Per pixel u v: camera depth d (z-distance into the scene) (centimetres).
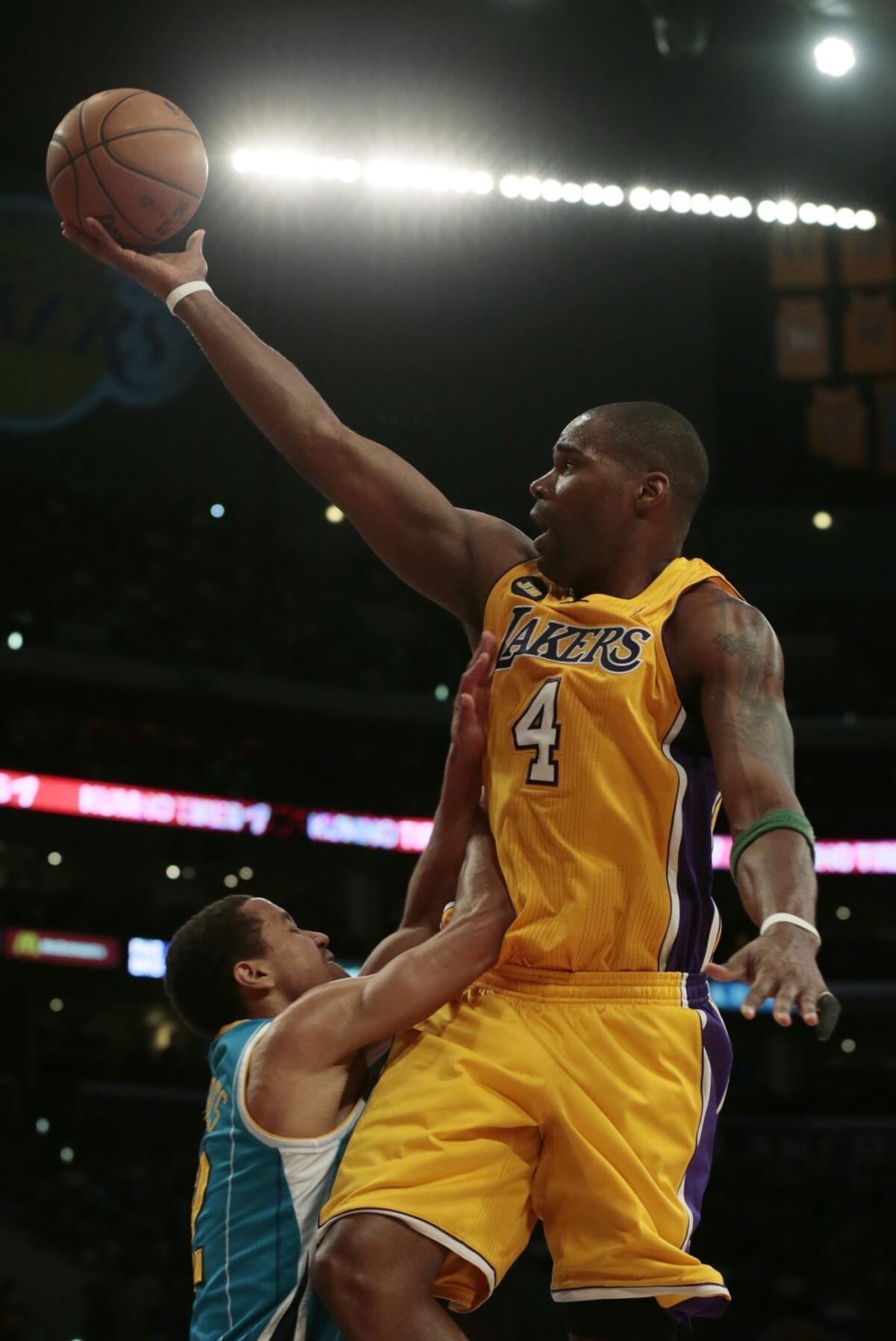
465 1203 235
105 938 2442
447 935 259
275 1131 263
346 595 2909
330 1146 264
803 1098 2550
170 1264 1909
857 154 1958
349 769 2738
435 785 2822
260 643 2706
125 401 2642
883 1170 2348
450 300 2655
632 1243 236
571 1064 244
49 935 2364
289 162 1347
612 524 271
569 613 265
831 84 1975
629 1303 243
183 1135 2333
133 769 2464
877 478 2717
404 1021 258
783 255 2750
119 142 296
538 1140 246
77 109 304
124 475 2658
